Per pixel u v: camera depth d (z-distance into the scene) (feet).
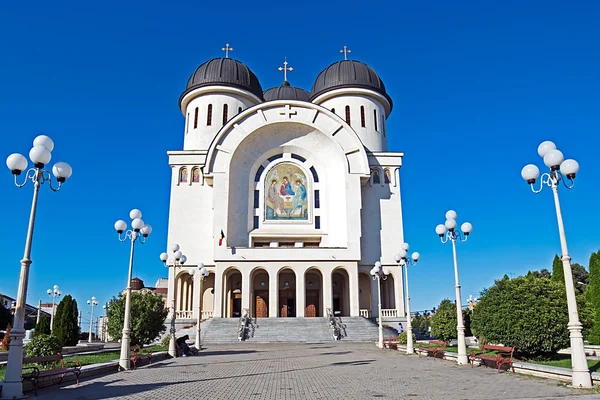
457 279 60.75
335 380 46.42
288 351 86.02
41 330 88.79
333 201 150.10
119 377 49.32
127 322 57.72
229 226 143.23
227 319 126.00
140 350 74.02
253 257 135.64
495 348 53.78
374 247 151.02
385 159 157.48
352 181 145.79
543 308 56.39
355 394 38.09
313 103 157.28
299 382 45.37
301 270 135.44
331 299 134.31
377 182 156.04
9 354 35.78
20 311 36.37
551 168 42.63
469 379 45.55
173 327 76.95
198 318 89.30
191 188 152.15
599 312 81.66
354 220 141.49
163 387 42.22
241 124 149.28
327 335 118.01
